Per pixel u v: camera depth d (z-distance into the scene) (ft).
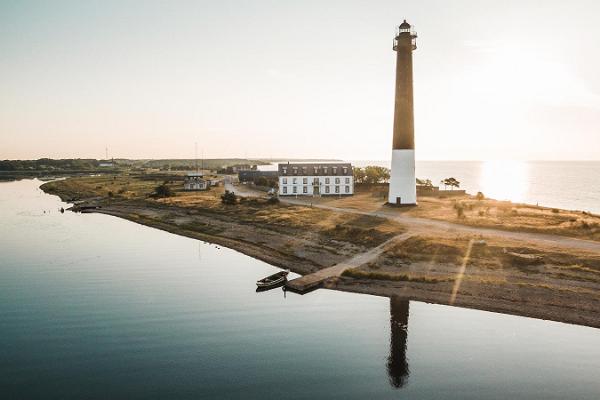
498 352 96.78
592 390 81.71
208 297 133.39
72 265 172.14
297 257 177.68
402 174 272.92
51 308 124.57
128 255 189.37
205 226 250.16
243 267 168.66
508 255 152.76
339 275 148.46
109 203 372.17
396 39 268.00
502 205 276.62
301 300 130.11
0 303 128.77
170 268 167.53
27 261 178.60
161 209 321.73
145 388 82.99
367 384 84.48
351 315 118.32
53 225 272.92
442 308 121.70
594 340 101.55
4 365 92.12
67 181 632.79
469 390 82.17
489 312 118.11
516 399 79.00
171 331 108.58
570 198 483.10
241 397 79.97
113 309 123.54
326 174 352.08
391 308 122.83
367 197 337.11
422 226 206.59
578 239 173.68
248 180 529.45
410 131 269.64
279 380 85.87
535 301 121.60
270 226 232.53
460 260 154.40
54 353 97.30
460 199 317.63
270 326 111.55
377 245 180.34
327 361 93.50
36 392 81.87
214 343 101.91
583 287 126.93
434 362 92.79
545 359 93.45
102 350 98.63
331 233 205.16
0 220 292.40
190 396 80.28
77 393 81.41
